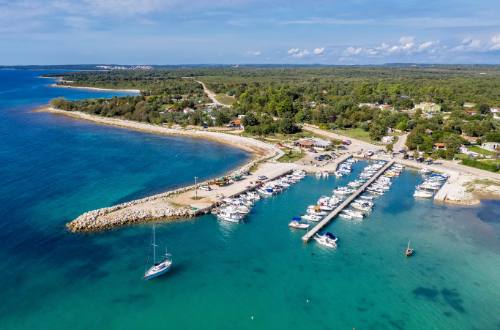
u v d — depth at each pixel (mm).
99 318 56188
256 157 153250
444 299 63125
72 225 82062
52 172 121438
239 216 90438
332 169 132875
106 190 107000
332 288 65438
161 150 161250
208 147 170250
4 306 57594
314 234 83750
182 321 56344
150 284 64625
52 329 53562
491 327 56969
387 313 59562
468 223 92438
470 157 147125
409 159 149375
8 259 69562
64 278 64812
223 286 65062
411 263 73812
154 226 85375
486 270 71750
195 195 102750
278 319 57594
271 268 71000
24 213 88812
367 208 99688
